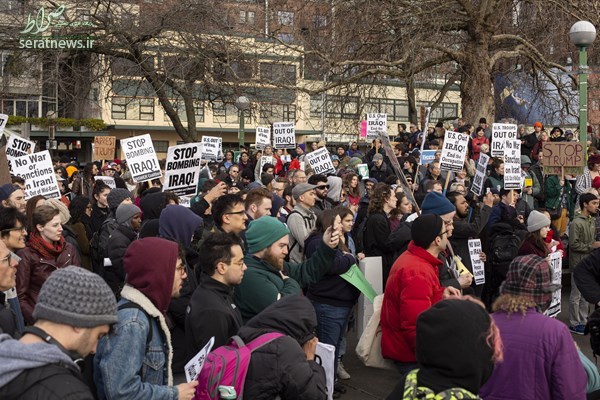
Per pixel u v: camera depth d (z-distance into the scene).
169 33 23.80
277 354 3.39
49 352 2.60
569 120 26.41
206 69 23.77
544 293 3.85
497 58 22.11
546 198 13.74
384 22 21.23
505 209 8.96
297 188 7.13
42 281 5.91
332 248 5.54
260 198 6.93
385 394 6.83
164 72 24.14
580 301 9.30
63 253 6.13
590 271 6.21
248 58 22.91
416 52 21.19
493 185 12.63
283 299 3.79
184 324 4.56
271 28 23.09
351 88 24.67
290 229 6.90
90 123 45.28
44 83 24.55
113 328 2.97
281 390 3.37
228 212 5.80
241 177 18.27
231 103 25.66
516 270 3.90
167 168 9.29
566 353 3.67
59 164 18.23
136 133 50.00
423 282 5.12
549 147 12.26
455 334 2.66
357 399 6.68
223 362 3.37
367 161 18.47
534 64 23.17
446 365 2.65
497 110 27.41
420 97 44.16
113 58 24.22
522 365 3.70
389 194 8.11
